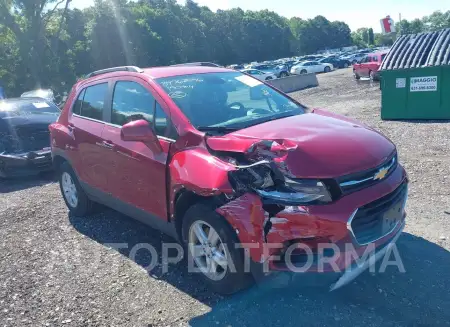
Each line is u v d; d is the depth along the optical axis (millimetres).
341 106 16578
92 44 53219
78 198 5848
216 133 3982
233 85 4988
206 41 81562
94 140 5113
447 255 4262
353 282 3902
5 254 4992
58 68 44344
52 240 5305
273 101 4953
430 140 9516
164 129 4281
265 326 3389
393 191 3713
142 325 3510
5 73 42312
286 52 102812
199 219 3773
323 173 3365
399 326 3285
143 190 4457
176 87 4582
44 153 8891
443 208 5391
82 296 3988
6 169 8766
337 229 3271
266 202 3393
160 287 4059
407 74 12375
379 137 4055
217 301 3773
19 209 6691
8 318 3723
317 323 3377
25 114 10117
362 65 27797
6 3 41844
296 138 3668
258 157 3551
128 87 4902
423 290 3730
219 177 3539
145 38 57562
